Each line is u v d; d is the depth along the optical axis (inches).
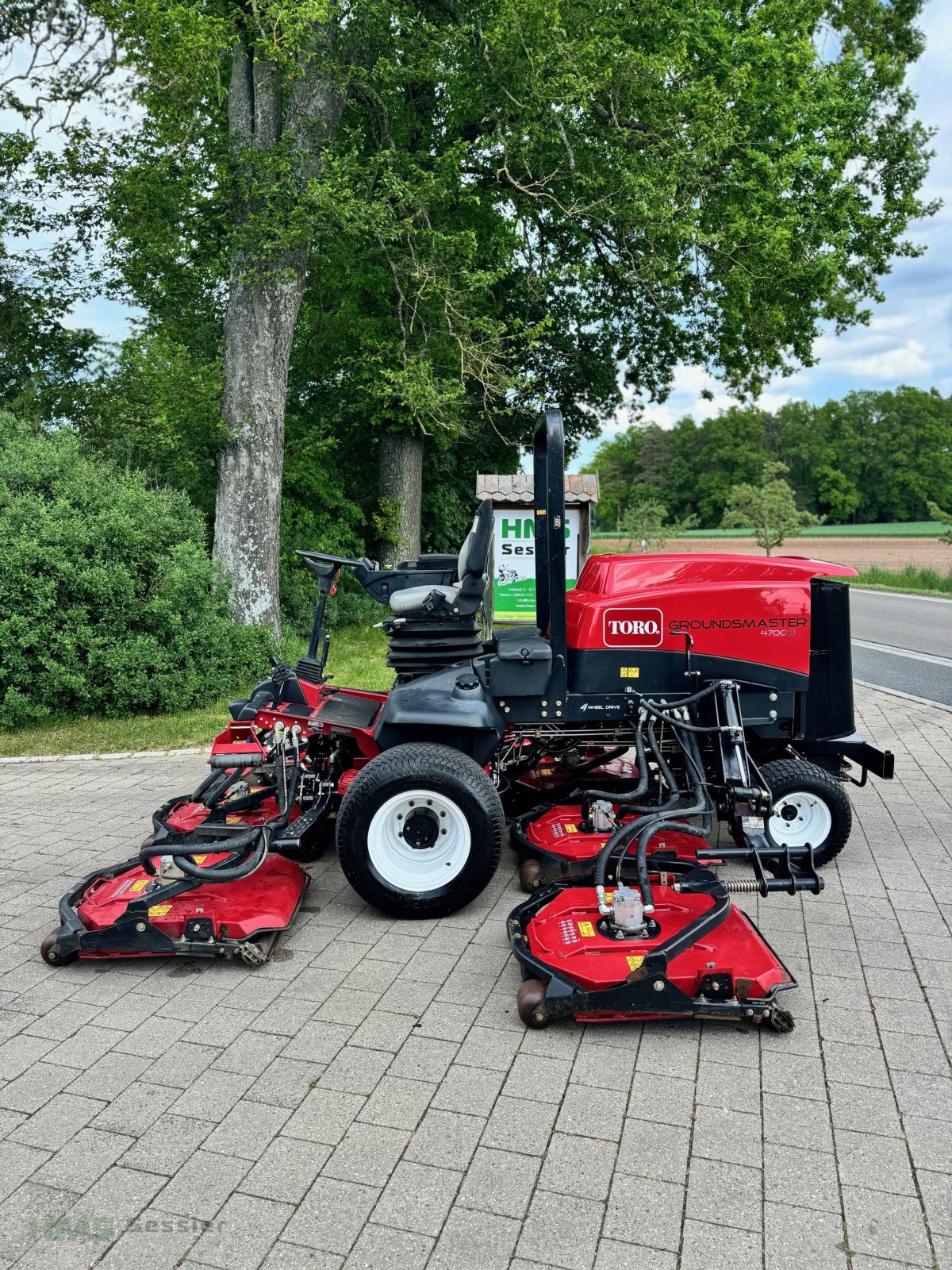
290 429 623.5
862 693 429.4
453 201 551.5
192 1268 96.3
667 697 195.3
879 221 730.2
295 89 473.7
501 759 211.2
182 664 387.9
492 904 190.4
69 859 220.4
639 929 148.9
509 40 494.3
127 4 374.9
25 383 536.7
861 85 709.3
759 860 159.6
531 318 720.3
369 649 547.2
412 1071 131.4
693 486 4077.3
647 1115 120.6
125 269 488.7
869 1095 124.3
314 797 200.8
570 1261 96.1
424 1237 99.8
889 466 3747.5
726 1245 98.2
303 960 166.6
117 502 386.6
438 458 757.9
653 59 521.3
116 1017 148.1
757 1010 138.3
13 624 350.6
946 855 215.3
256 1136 117.4
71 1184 109.0
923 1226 100.7
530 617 498.9
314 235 466.3
